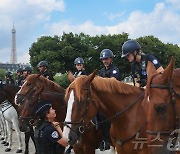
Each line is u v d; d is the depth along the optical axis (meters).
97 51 51.41
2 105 12.02
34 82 7.99
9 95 10.93
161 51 51.38
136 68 6.23
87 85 5.55
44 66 10.59
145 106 4.43
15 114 11.77
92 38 53.06
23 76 14.59
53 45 51.88
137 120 5.53
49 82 8.06
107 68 7.59
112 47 51.53
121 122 5.64
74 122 5.41
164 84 4.36
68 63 50.81
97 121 6.68
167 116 4.26
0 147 13.27
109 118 5.82
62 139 5.81
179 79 4.65
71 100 5.46
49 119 6.06
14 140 14.90
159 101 4.23
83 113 5.47
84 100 5.47
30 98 7.91
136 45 6.09
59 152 6.06
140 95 5.73
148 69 4.89
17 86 11.11
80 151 7.13
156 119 4.23
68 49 50.19
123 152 5.73
